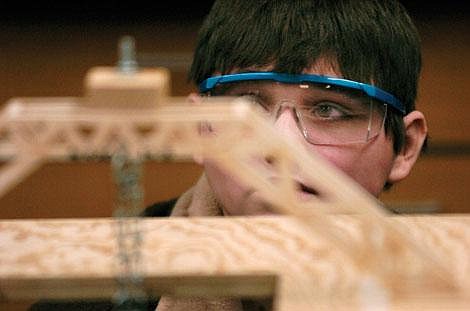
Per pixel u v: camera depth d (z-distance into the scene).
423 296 1.82
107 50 4.39
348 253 1.83
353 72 2.60
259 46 2.59
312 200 1.99
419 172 4.46
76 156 1.59
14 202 4.45
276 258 1.92
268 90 2.57
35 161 1.59
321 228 1.77
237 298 2.41
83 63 4.39
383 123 2.64
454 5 4.35
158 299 2.63
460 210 4.52
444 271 1.85
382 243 1.84
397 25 2.74
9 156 1.58
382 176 2.72
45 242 1.98
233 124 1.60
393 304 1.81
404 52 2.75
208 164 2.54
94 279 1.88
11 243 1.97
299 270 1.89
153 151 1.59
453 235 1.98
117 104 1.55
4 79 4.38
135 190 1.63
